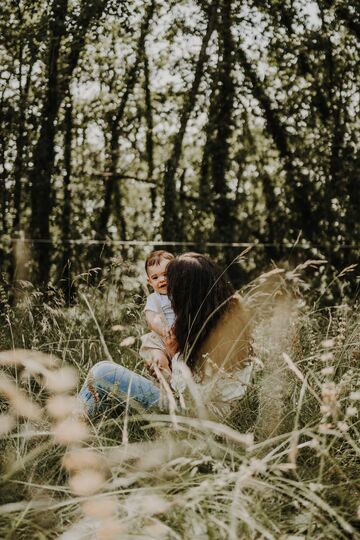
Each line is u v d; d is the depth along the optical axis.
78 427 1.79
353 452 2.29
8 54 5.98
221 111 6.19
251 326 2.68
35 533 1.70
